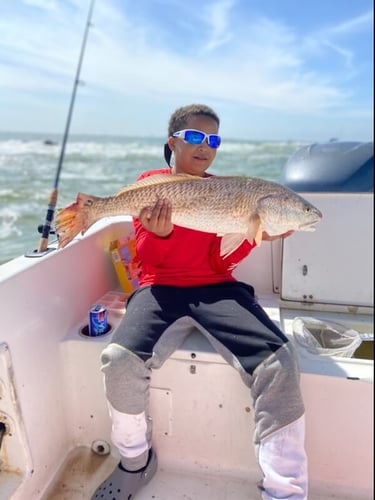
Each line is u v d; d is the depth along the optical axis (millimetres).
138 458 1520
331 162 3469
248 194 1643
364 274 2375
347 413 1532
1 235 6824
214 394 1618
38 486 1591
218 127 1839
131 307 1700
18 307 1493
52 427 1688
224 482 1643
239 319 1569
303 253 2406
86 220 1674
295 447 1358
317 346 1838
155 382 1650
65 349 1753
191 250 1783
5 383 1409
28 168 16328
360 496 1568
